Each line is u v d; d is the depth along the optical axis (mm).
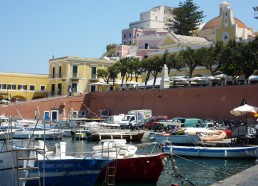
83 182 21375
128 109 72812
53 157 21891
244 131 36562
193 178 25766
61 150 22469
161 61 74625
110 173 23406
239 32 84750
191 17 111062
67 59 93250
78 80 94125
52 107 78188
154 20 144500
